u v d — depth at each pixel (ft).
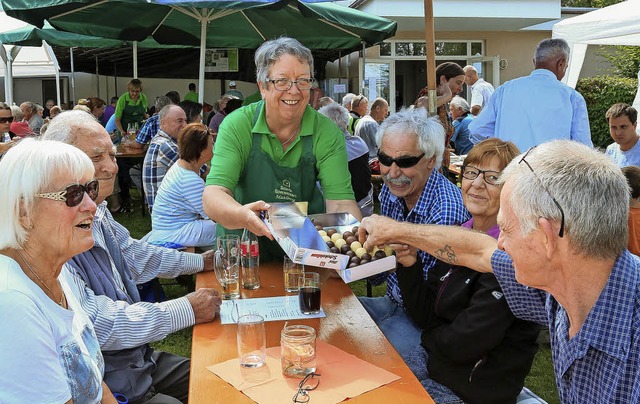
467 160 7.91
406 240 6.96
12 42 30.45
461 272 7.25
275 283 8.67
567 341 4.77
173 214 13.69
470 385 6.91
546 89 14.52
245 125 8.70
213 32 24.18
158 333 7.06
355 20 19.89
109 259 7.73
